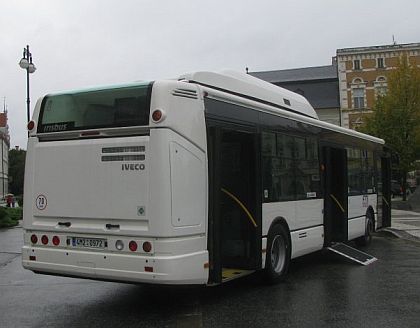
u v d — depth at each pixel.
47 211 7.18
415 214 24.88
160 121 6.37
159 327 6.18
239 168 8.13
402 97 31.31
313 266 10.59
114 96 6.78
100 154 6.77
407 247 13.63
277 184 8.70
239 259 8.07
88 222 6.84
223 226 8.20
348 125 54.88
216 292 8.10
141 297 7.86
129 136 6.63
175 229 6.32
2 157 76.38
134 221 6.47
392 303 7.27
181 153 6.49
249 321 6.38
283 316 6.60
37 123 7.40
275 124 8.78
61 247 7.03
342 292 8.02
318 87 57.25
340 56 55.69
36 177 7.32
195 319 6.51
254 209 7.99
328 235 10.74
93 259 6.69
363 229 13.28
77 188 6.93
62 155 7.10
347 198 12.03
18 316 6.80
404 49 53.81
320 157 10.55
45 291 8.42
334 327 6.09
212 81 7.93
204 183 6.79
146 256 6.33
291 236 9.10
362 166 13.40
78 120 7.05
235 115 7.61
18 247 14.88
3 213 22.61
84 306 7.32
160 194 6.28
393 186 45.19
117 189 6.60
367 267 10.43
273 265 8.56
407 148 30.62
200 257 6.61
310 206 9.96
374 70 54.75
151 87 6.50
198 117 6.80
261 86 9.34
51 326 6.30
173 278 6.24
